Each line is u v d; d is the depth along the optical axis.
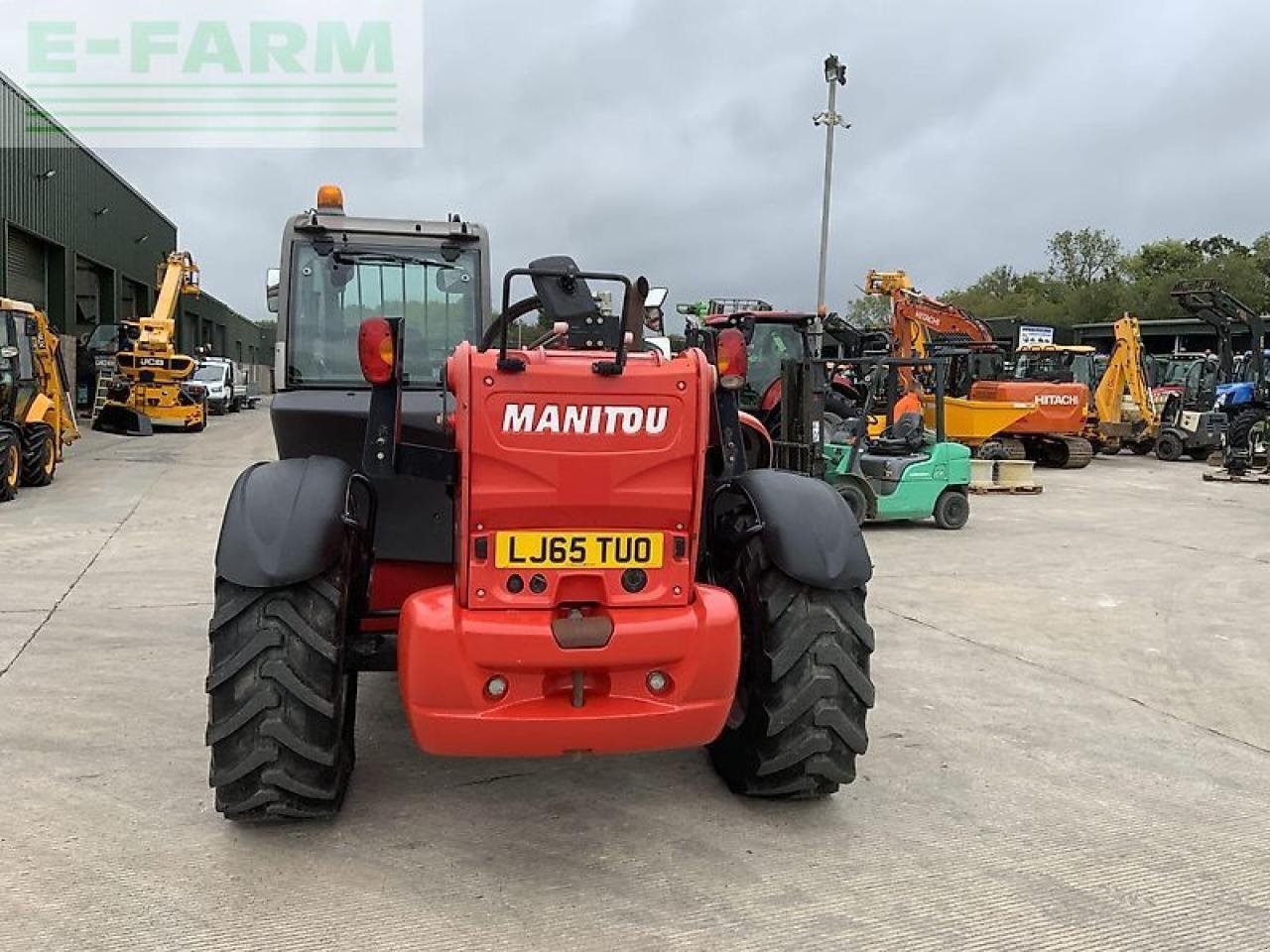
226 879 3.11
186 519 10.37
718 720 3.14
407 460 3.18
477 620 2.97
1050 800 3.85
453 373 3.01
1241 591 7.84
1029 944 2.88
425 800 3.71
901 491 10.48
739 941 2.84
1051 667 5.65
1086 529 11.07
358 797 3.73
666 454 3.04
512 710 2.98
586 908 3.00
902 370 14.52
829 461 10.30
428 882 3.13
